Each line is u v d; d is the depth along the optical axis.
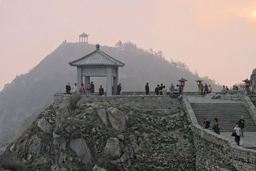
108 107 32.91
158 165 27.27
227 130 29.14
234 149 20.38
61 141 30.50
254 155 18.89
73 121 30.78
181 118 32.69
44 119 35.03
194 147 28.16
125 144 28.64
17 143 35.59
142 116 33.56
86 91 40.19
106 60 37.53
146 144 29.41
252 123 30.14
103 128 29.83
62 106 35.00
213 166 23.38
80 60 38.00
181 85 35.03
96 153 28.23
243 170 19.59
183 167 27.05
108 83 37.41
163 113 34.56
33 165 31.39
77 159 28.84
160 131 31.31
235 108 32.34
